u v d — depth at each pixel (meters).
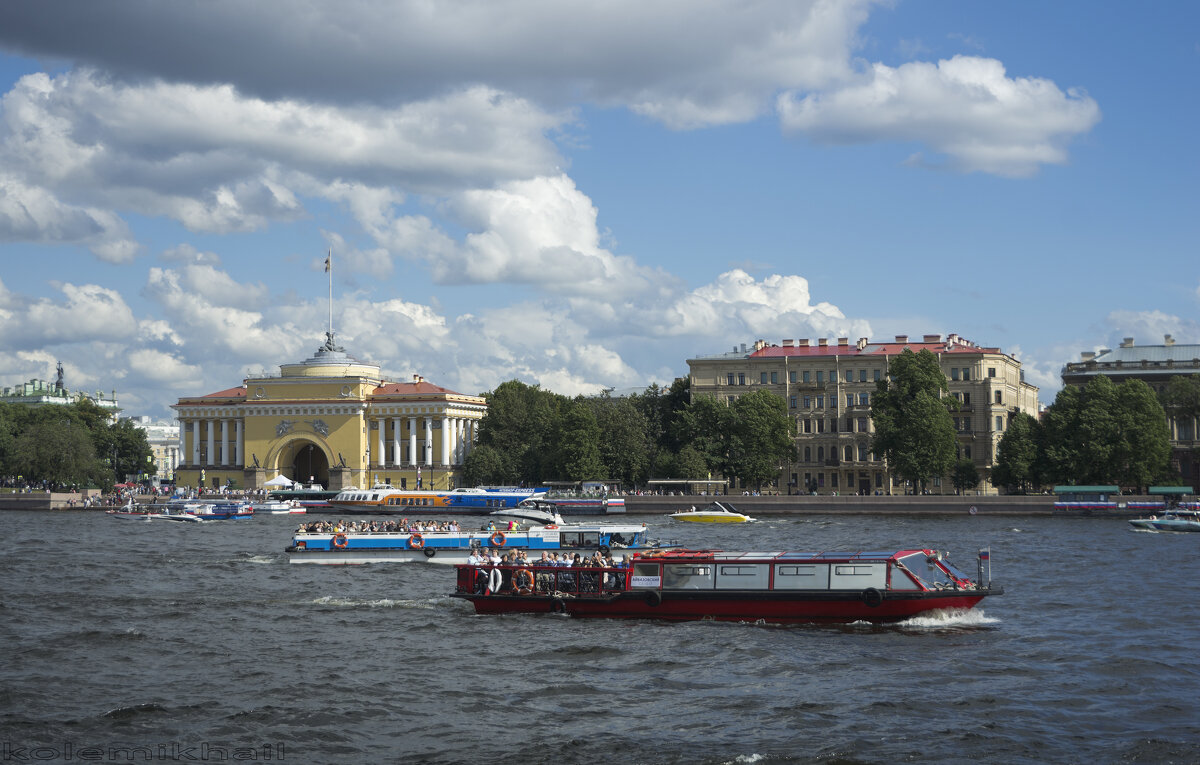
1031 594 68.44
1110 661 48.66
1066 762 35.69
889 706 41.84
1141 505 148.25
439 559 88.94
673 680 46.25
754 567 58.22
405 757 37.00
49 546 109.00
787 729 39.28
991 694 43.44
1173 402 173.62
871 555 57.41
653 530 124.56
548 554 83.12
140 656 51.84
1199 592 69.25
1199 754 36.22
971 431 195.88
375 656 51.34
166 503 188.62
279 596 70.00
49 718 41.50
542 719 41.00
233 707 42.78
